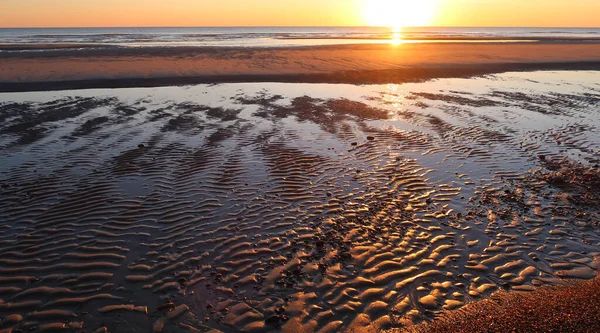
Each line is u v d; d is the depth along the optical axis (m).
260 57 28.44
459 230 6.38
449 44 45.28
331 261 5.55
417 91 17.95
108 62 24.70
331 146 10.36
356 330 4.29
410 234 6.27
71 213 6.77
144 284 5.05
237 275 5.25
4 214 6.68
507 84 19.95
